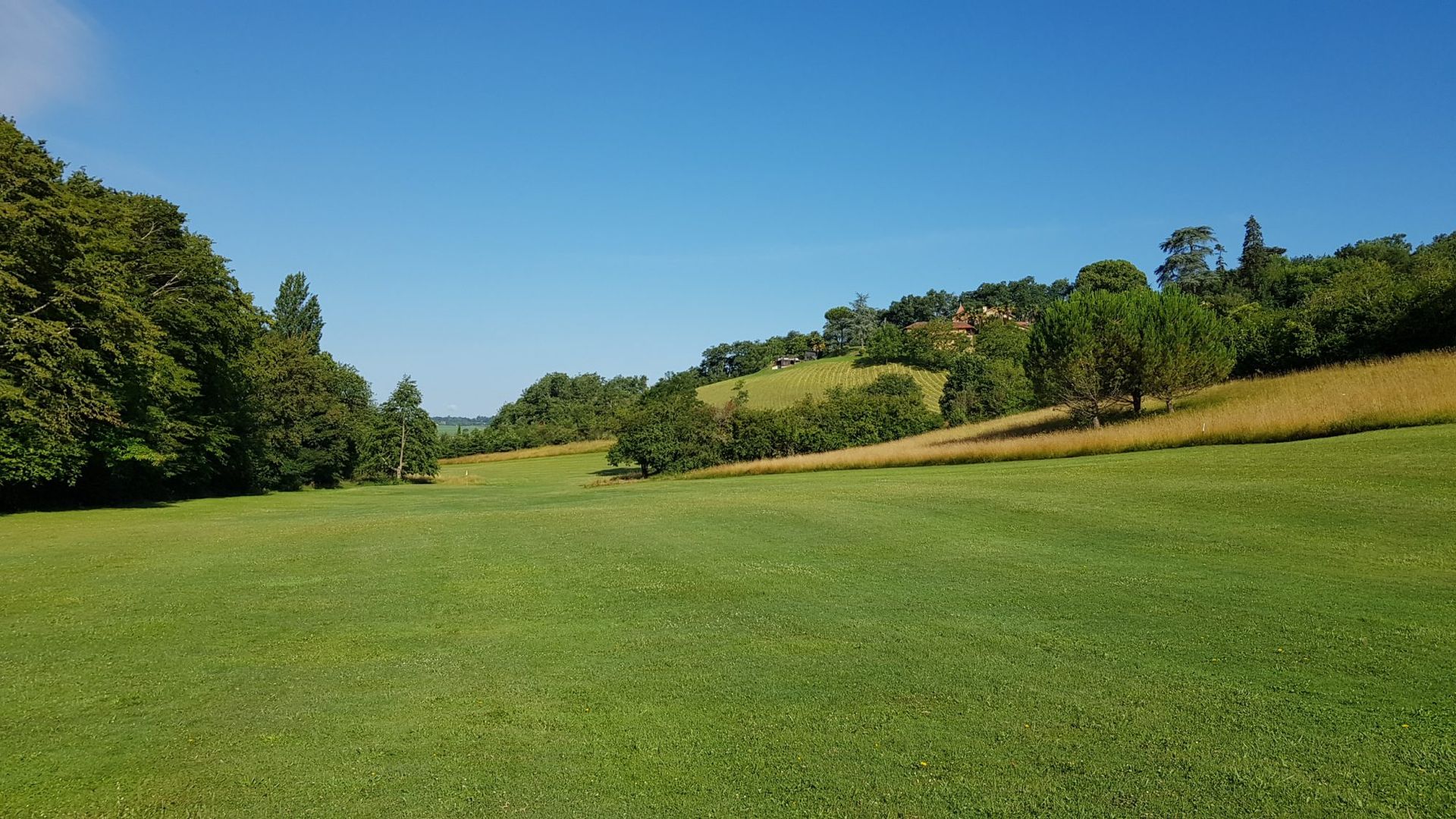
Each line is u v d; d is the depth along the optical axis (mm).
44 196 24578
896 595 9648
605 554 13406
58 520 22047
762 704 6168
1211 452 23516
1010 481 20422
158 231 34219
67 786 5004
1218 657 6668
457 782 4984
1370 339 38812
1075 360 38688
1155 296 39938
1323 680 5965
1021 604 8859
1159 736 5168
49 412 24234
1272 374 42781
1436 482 13766
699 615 9172
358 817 4527
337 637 8641
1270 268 91125
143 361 27625
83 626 9156
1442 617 7363
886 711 5902
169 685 7055
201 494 39656
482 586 11188
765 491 23156
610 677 7000
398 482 62125
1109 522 13484
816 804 4508
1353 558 9922
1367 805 4184
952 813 4332
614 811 4539
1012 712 5742
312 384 52656
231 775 5156
